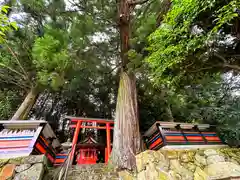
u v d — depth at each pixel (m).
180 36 1.79
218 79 3.03
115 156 2.58
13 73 4.05
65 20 3.76
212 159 2.17
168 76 2.23
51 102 6.40
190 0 1.53
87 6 3.84
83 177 2.23
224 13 1.33
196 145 2.84
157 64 2.17
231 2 1.18
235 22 1.52
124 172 2.29
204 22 1.60
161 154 2.28
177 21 1.82
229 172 1.88
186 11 1.63
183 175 2.01
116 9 3.90
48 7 3.65
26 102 4.02
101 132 6.02
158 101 4.93
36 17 3.90
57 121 6.24
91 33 3.76
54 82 3.18
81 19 3.52
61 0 3.67
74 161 3.32
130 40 3.59
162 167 2.07
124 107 3.21
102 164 2.75
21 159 1.92
